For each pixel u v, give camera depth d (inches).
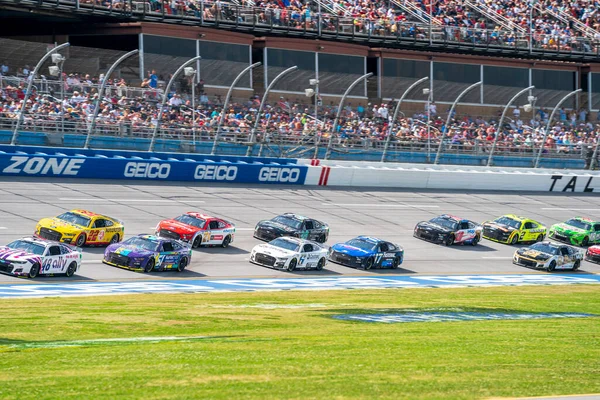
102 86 4825.3
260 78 6683.1
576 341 2267.5
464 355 1925.4
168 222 4092.0
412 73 7721.5
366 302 3073.3
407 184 6141.7
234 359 1750.7
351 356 1838.1
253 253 3924.7
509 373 1713.8
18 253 3142.2
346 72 7337.6
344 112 6520.7
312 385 1512.1
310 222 4461.1
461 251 4849.9
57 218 3786.9
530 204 6309.1
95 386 1464.1
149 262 3489.2
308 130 5930.1
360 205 5477.4
